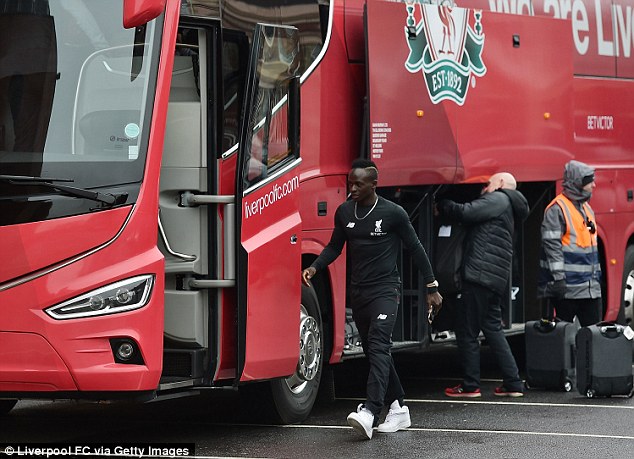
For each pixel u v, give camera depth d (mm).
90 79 14586
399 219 16781
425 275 17094
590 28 24828
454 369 24016
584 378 20266
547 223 21453
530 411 19000
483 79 21062
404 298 20750
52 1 14656
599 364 20156
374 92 18875
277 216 16578
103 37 14656
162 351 14719
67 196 14234
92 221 14266
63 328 14164
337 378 22797
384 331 16766
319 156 18422
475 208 19953
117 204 14375
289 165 16875
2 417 18250
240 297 15703
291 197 16906
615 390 20266
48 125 14406
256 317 16000
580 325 22578
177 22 14930
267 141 16359
